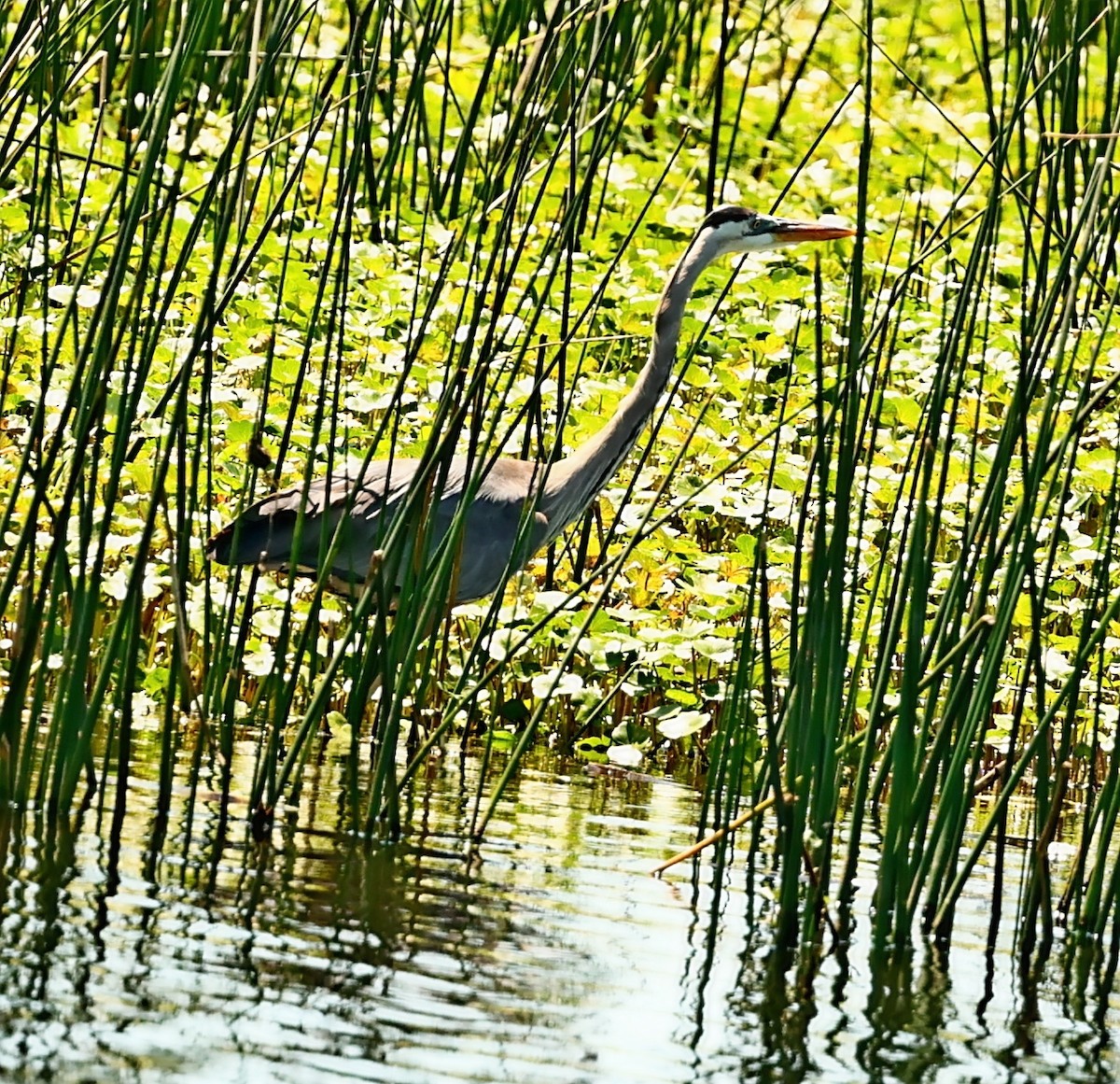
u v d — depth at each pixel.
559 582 14.38
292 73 11.73
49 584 8.46
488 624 10.38
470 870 8.97
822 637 8.16
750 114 26.69
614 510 15.65
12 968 6.71
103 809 9.02
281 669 9.46
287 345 15.94
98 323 8.47
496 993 7.18
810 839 8.44
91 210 18.25
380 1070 6.24
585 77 10.45
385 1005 6.89
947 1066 6.95
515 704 12.62
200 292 15.94
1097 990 8.22
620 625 12.84
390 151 19.89
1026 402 8.30
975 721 8.40
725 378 16.52
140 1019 6.41
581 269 18.66
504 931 8.02
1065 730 8.49
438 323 17.52
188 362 8.56
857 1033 7.22
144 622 12.44
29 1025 6.22
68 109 20.92
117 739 10.78
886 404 15.55
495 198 11.47
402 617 9.65
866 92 7.69
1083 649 8.46
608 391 15.91
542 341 16.67
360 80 13.31
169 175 19.38
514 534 13.09
